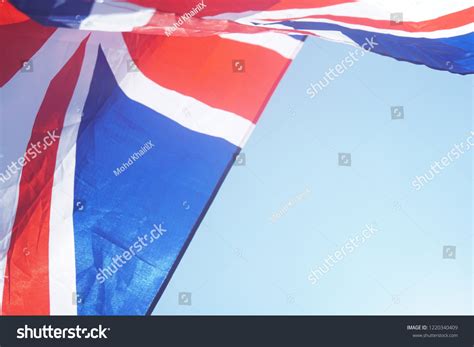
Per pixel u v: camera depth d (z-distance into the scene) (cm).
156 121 712
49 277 641
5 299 633
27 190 649
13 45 675
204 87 743
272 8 626
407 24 624
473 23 607
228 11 621
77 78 693
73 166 666
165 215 679
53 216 649
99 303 653
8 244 635
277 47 763
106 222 661
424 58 674
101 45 709
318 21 641
